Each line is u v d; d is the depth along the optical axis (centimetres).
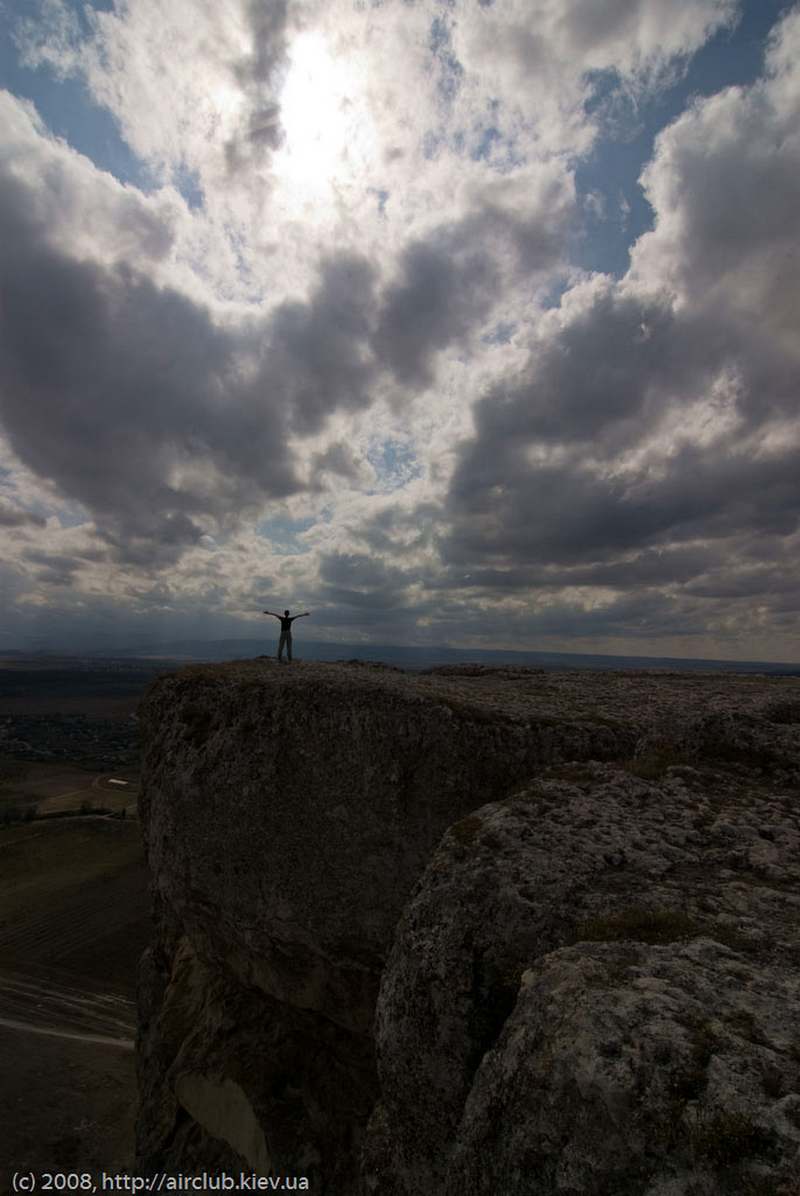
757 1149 292
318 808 1275
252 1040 1537
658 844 682
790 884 596
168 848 1546
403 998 632
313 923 1248
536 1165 359
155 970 2067
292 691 1403
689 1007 387
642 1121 326
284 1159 1337
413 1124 606
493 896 621
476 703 1307
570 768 938
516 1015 454
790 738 972
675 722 1144
